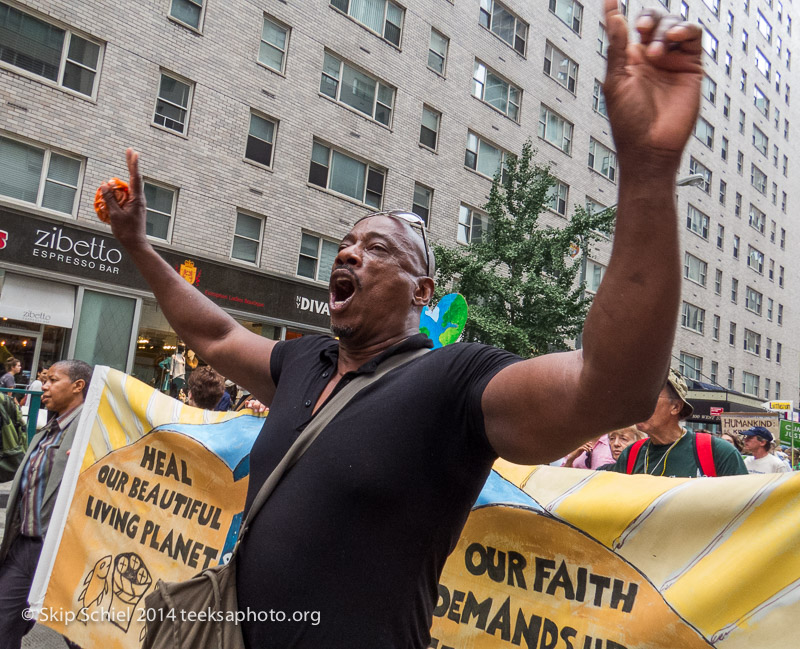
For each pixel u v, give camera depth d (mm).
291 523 1213
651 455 3129
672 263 840
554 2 23781
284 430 1384
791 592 1549
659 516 1801
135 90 14031
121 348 13891
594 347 905
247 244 15906
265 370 1752
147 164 14141
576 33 24625
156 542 2889
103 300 13711
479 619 2041
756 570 1607
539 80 22984
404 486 1180
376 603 1162
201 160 14969
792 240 40031
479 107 20922
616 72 838
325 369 1497
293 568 1188
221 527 2725
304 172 16797
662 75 832
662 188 825
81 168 13438
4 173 12578
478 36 20984
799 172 41406
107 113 13641
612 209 15555
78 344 13352
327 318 17188
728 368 32656
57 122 13016
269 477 1305
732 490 1707
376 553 1172
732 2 34344
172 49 14570
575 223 15641
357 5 18031
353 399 1306
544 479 2057
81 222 13242
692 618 1664
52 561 3178
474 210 20781
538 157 22719
